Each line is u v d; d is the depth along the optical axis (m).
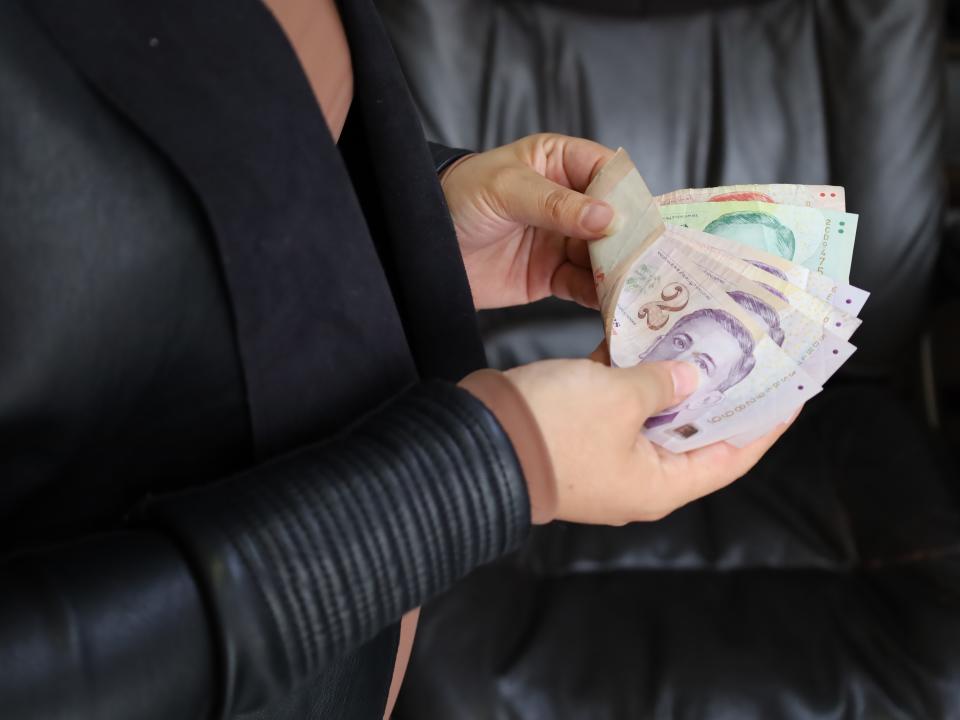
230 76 0.33
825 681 0.88
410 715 0.91
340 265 0.37
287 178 0.34
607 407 0.40
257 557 0.31
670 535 1.06
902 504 1.06
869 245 1.18
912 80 1.12
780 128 1.17
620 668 0.90
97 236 0.30
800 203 0.69
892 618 0.94
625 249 0.59
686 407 0.52
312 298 0.36
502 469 0.35
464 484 0.34
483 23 1.13
